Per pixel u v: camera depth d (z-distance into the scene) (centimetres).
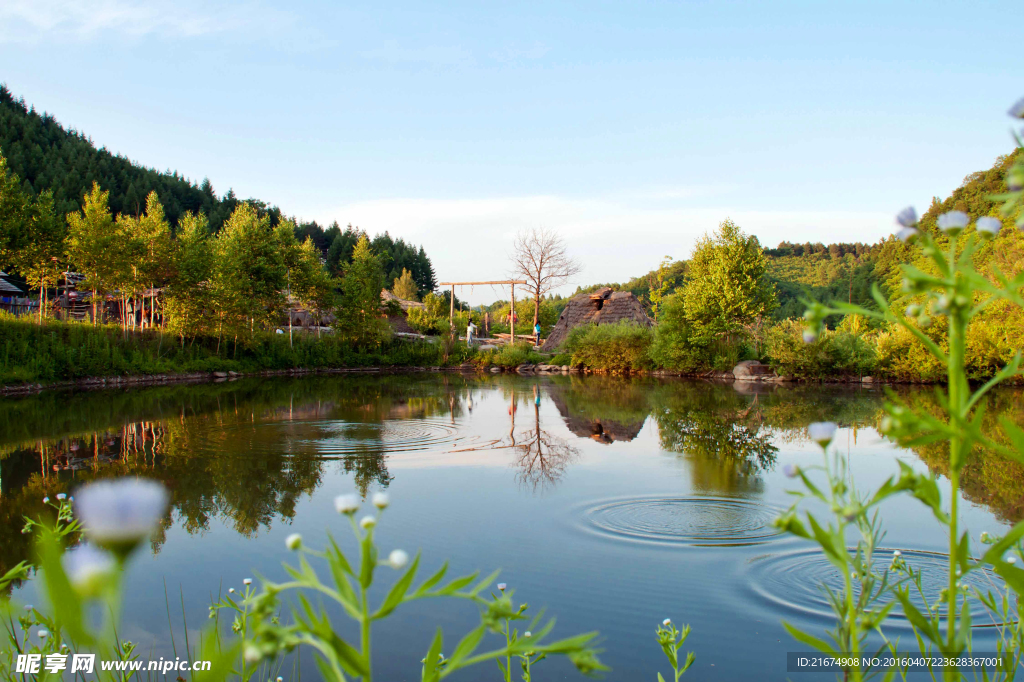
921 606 421
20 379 1992
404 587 119
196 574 510
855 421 1340
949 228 121
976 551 514
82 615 50
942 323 2286
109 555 50
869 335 2884
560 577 505
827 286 7400
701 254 3134
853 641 138
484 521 652
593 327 3694
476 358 4131
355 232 10344
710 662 376
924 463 869
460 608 452
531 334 5550
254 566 529
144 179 8800
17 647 238
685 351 3041
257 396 1983
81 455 1000
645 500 727
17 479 831
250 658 112
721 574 504
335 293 4603
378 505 121
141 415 1470
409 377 3172
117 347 2469
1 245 2514
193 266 2864
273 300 3403
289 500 739
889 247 6488
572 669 375
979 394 117
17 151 8069
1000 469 822
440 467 922
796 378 2641
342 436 1193
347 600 118
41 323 2273
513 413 1580
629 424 1366
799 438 1141
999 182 4216
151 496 52
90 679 246
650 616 437
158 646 390
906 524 604
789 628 149
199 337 3164
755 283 2934
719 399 1889
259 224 3378
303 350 3653
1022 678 314
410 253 10294
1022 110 112
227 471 894
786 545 566
